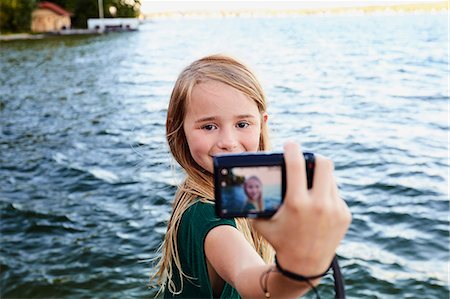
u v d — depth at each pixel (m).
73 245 9.38
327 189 0.90
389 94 21.75
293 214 0.89
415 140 15.13
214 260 1.33
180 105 1.59
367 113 18.70
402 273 7.83
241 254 1.26
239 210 0.96
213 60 1.60
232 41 48.56
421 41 37.97
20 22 67.81
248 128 1.53
